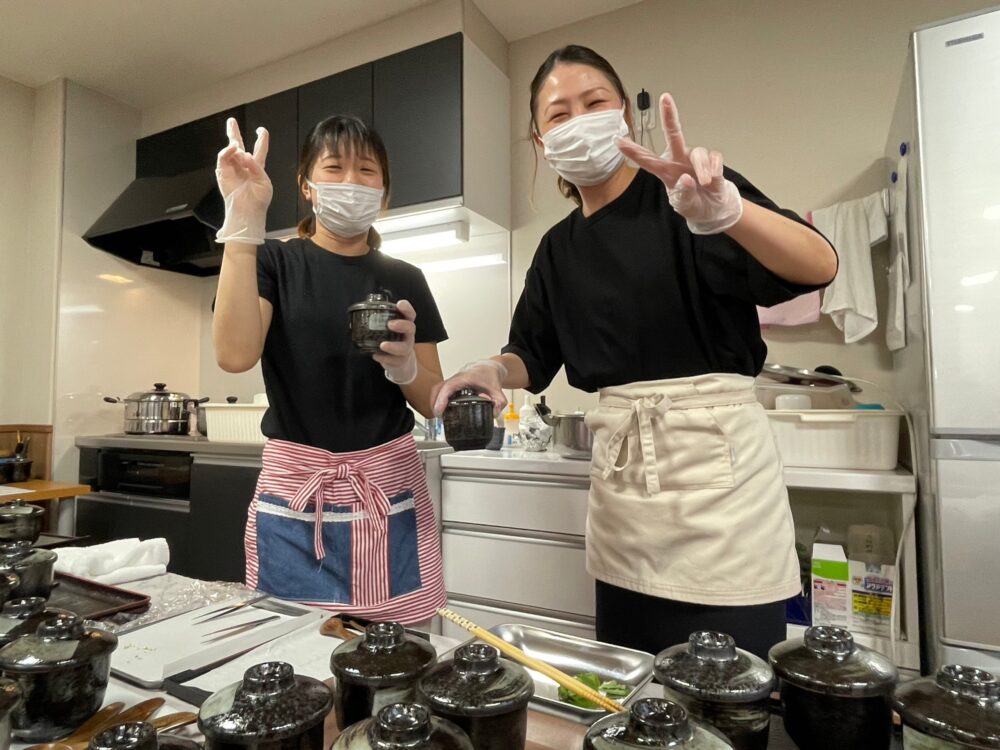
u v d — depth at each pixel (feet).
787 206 7.20
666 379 3.32
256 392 10.52
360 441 3.79
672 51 7.91
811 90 7.16
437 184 7.62
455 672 1.57
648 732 1.26
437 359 4.35
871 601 5.14
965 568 4.27
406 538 3.79
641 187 3.46
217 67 9.62
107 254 9.96
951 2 6.59
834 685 1.51
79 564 3.14
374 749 1.22
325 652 2.28
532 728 1.78
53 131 9.73
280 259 3.92
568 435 6.41
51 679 1.65
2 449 9.25
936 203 4.43
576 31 8.51
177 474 8.13
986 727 1.26
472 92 7.80
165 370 10.69
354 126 3.90
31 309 9.59
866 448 5.27
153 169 10.32
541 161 8.56
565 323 3.75
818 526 6.38
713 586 3.06
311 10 8.23
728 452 3.11
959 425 4.33
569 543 6.23
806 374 5.79
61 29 8.56
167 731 1.68
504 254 8.70
